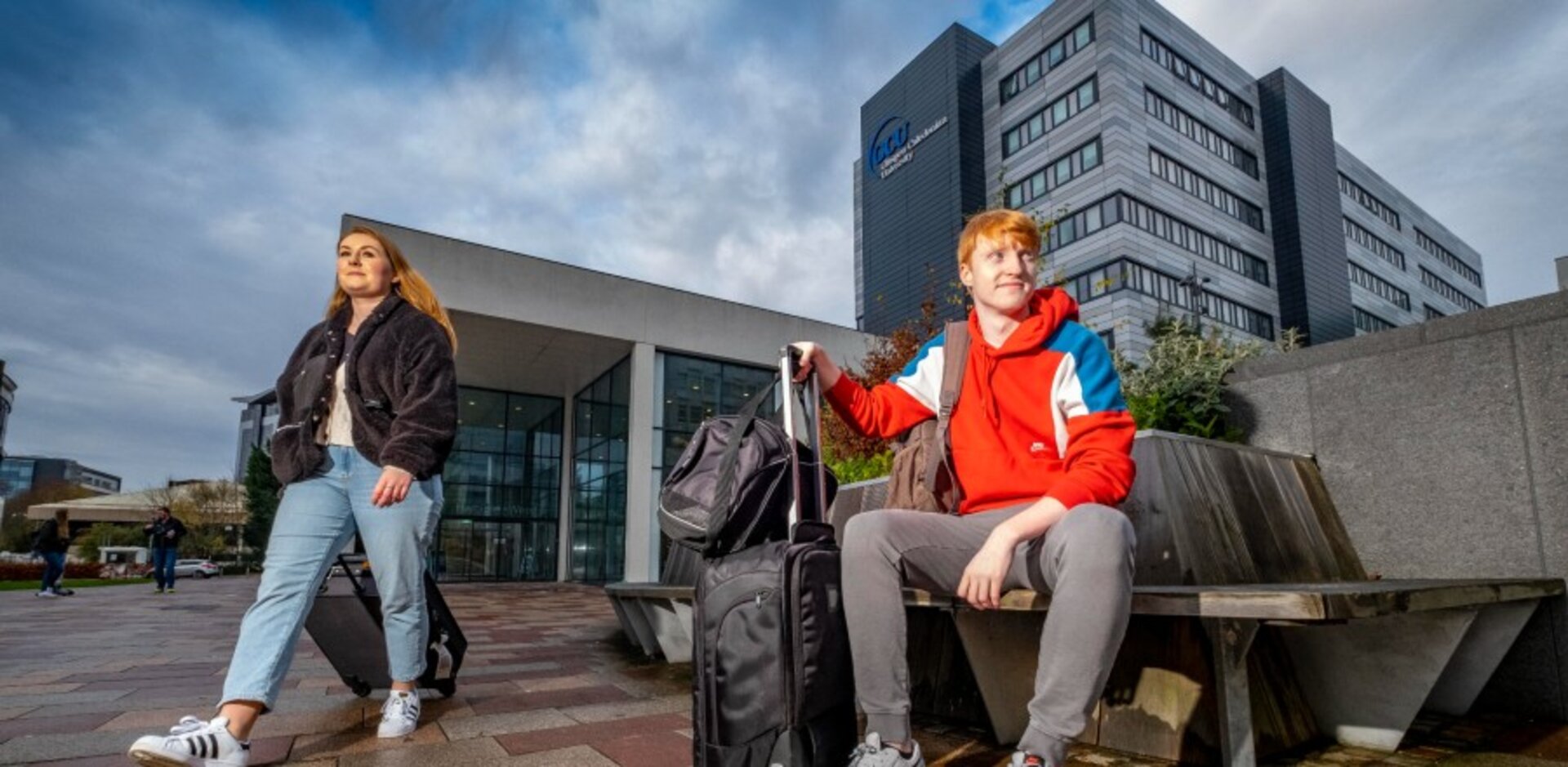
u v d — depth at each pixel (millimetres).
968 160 50562
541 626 6953
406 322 2641
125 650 5125
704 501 1718
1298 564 2729
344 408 2543
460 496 23109
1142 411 3697
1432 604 1791
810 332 22281
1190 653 2084
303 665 4242
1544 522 2572
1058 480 1575
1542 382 2615
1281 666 2277
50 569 13109
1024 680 2320
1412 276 66250
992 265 1939
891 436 2164
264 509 42188
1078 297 42812
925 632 2891
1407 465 2943
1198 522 2418
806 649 1562
